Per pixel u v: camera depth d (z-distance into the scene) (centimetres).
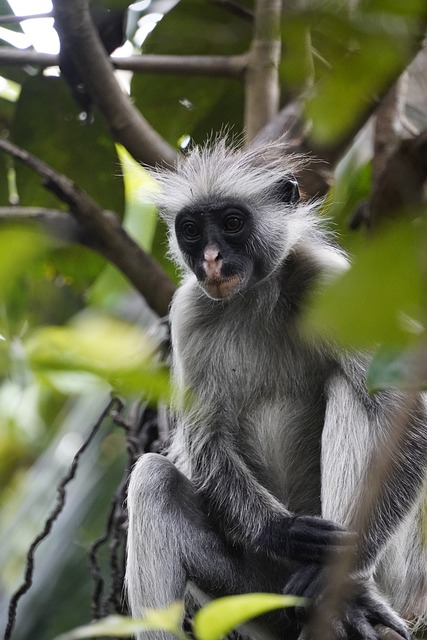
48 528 885
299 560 800
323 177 953
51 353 433
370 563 781
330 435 837
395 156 826
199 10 988
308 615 761
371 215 848
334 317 273
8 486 1678
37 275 1127
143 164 984
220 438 898
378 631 741
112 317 1106
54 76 1079
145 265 977
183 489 886
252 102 964
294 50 422
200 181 904
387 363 430
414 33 352
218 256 871
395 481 791
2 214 929
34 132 1107
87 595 1164
